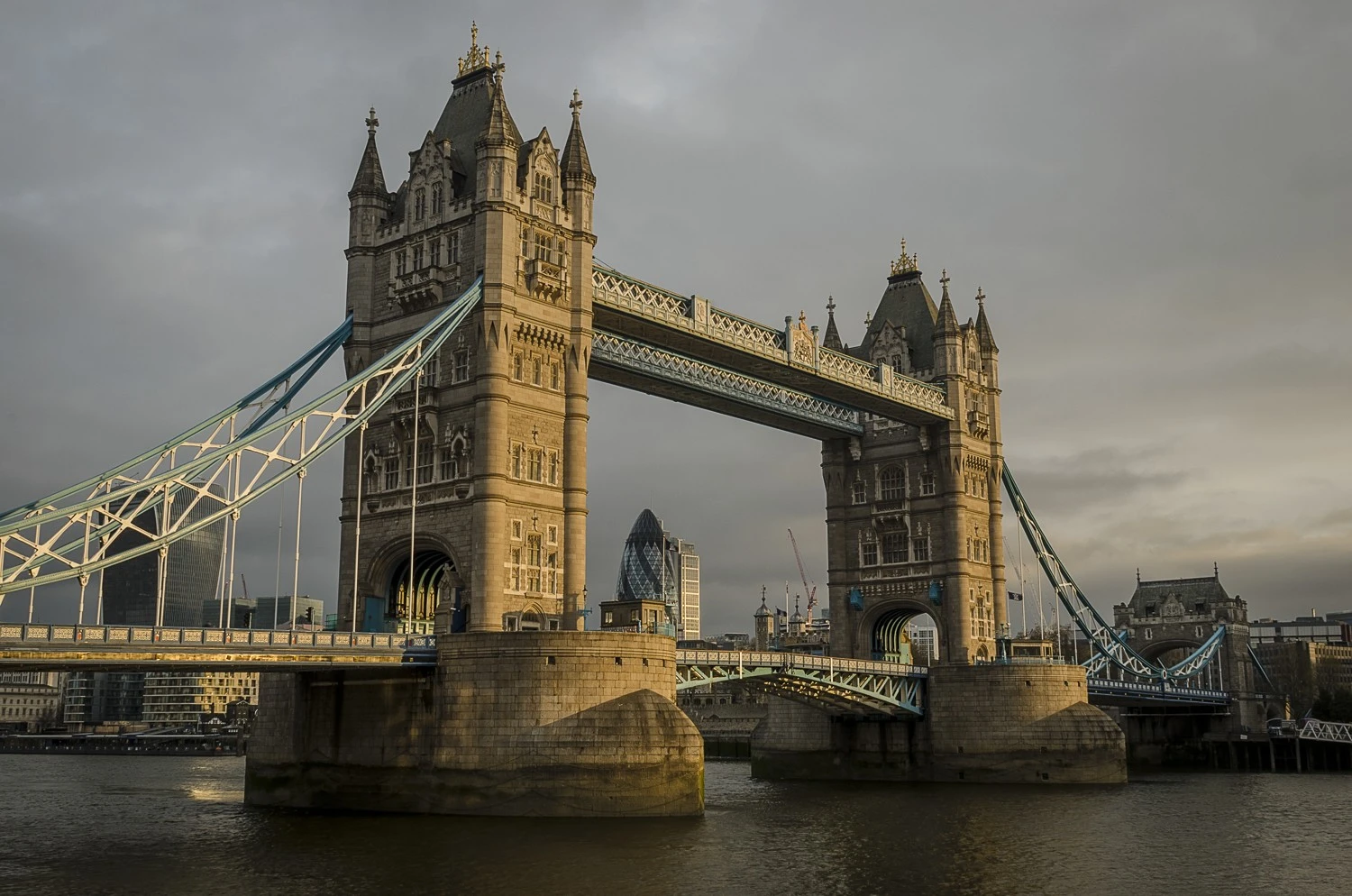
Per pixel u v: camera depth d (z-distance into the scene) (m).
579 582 81.00
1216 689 179.50
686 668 86.88
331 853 58.00
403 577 83.56
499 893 49.22
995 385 128.38
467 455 78.62
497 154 80.69
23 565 57.53
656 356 96.94
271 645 63.84
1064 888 54.44
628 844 61.28
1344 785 117.44
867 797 95.19
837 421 122.56
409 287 82.81
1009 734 108.94
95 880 52.50
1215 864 61.88
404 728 73.12
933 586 119.31
